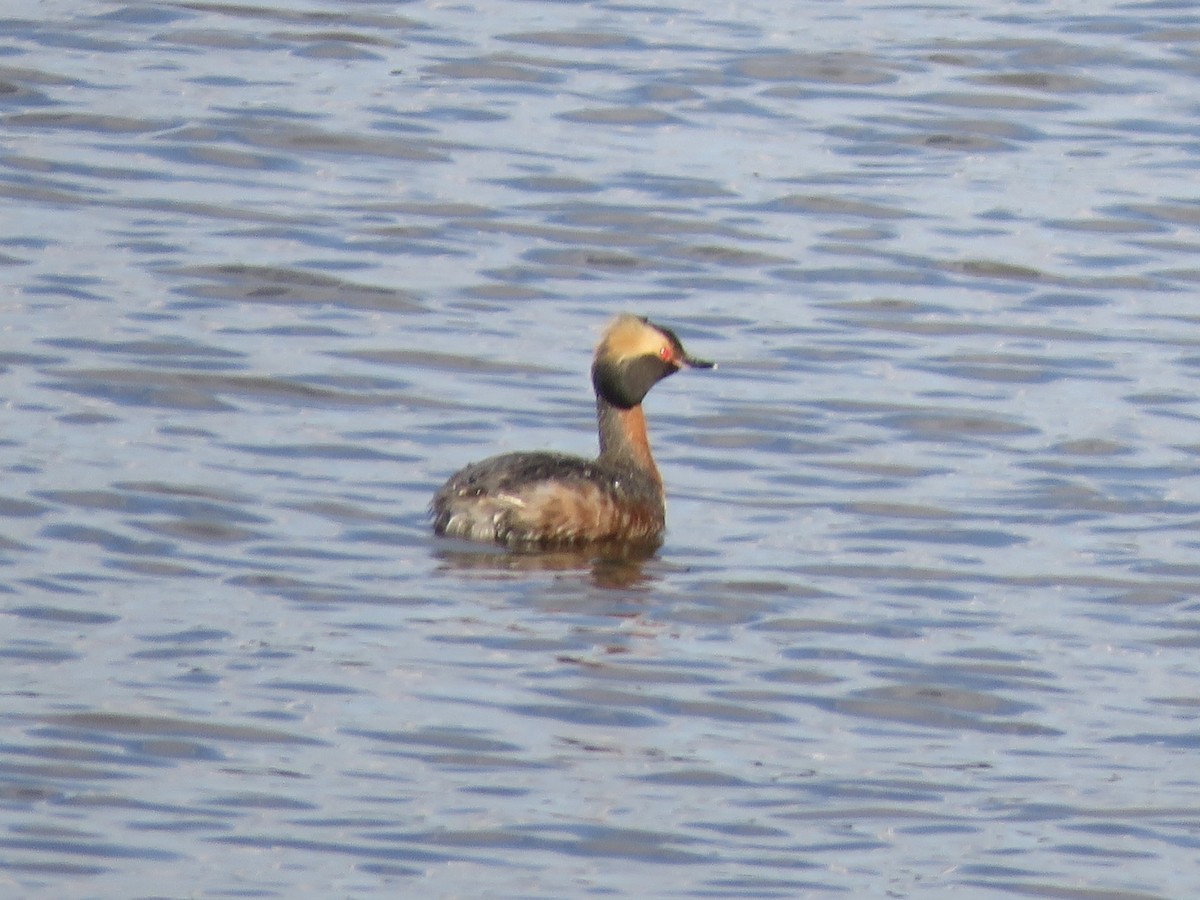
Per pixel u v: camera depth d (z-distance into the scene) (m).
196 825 15.25
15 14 35.34
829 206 29.77
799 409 23.75
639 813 15.64
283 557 19.58
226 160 30.55
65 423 22.36
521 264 27.72
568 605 18.84
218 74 33.47
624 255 28.12
